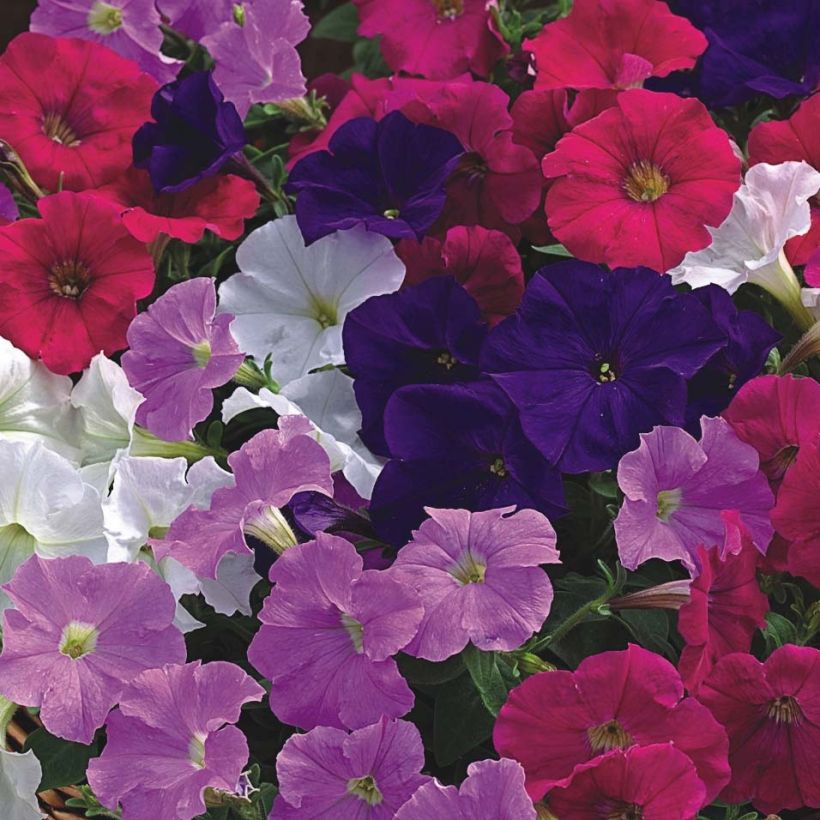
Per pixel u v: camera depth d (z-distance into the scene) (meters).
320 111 0.88
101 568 0.66
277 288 0.77
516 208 0.79
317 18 1.32
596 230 0.75
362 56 1.00
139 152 0.80
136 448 0.73
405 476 0.70
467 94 0.80
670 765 0.62
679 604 0.67
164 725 0.65
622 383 0.69
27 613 0.66
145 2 0.88
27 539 0.70
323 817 0.64
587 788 0.63
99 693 0.65
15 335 0.74
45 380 0.74
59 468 0.68
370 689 0.64
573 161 0.75
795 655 0.65
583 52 0.83
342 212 0.77
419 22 0.89
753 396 0.69
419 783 0.63
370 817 0.64
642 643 0.69
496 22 0.89
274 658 0.65
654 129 0.75
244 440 0.78
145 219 0.76
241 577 0.70
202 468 0.69
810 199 0.77
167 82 0.89
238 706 0.64
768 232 0.75
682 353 0.69
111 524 0.68
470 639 0.63
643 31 0.83
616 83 0.81
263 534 0.67
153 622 0.66
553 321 0.71
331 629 0.65
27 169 0.81
